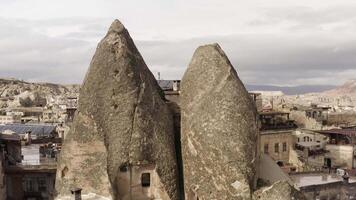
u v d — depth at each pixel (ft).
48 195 161.99
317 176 183.32
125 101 136.46
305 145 242.99
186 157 134.92
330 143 260.42
